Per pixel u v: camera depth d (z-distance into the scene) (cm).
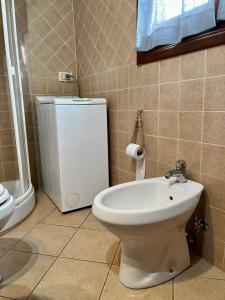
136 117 161
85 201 191
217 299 103
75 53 231
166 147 140
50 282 114
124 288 109
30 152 228
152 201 128
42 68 217
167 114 136
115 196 119
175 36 121
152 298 104
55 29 217
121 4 158
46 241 147
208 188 118
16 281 115
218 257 120
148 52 141
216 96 107
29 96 217
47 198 213
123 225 92
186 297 104
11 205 106
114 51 174
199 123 117
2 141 208
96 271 121
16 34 185
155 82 140
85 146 182
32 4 202
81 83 231
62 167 174
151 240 105
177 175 122
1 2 166
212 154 113
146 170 160
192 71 117
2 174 212
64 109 168
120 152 187
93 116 181
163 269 113
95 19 190
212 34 104
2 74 197
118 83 175
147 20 134
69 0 218
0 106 202
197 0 105
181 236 117
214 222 119
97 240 148
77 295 106
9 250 139
